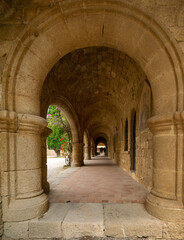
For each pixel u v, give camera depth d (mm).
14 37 2303
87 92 8008
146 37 2322
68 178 5184
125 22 2322
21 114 2219
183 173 2166
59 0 2184
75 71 5727
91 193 3381
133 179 5000
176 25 2186
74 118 8070
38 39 2346
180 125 2137
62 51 2760
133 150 5930
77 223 2115
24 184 2264
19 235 2137
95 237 2090
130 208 2543
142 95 4273
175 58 2195
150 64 2490
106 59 5164
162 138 2295
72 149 9031
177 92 2230
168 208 2119
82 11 2252
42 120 2418
